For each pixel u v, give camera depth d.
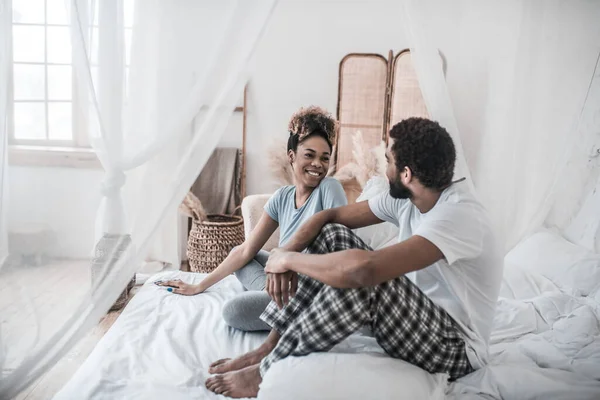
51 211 1.71
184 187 1.73
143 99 1.71
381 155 3.73
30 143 1.70
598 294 2.12
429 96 1.85
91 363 1.79
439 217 1.54
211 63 1.66
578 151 2.32
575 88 2.06
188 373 1.74
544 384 1.53
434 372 1.60
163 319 2.16
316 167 2.08
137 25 1.69
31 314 1.67
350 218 1.86
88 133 1.69
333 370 1.47
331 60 3.97
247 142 4.08
